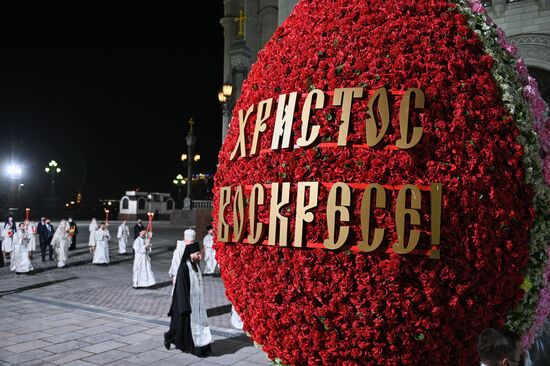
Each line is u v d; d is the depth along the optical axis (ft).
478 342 7.55
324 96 8.93
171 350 21.31
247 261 9.66
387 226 8.06
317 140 8.90
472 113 8.52
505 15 32.55
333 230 8.27
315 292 8.50
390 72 8.71
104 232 56.24
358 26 9.40
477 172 8.34
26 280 42.80
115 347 21.61
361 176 8.37
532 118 9.65
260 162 9.59
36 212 161.17
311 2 10.93
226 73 62.13
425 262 8.03
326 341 8.68
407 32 9.08
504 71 9.55
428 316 8.14
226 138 11.69
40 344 21.90
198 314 20.92
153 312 29.45
